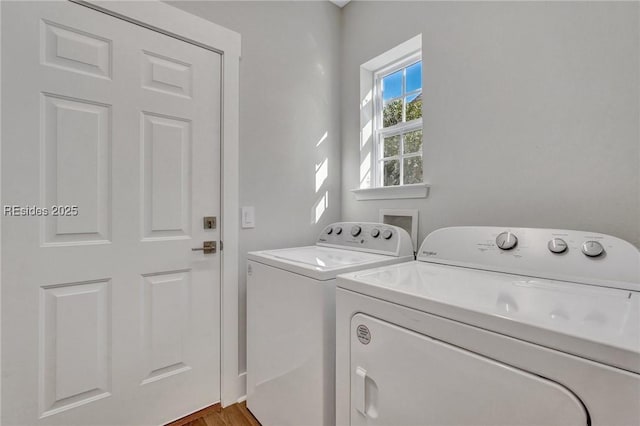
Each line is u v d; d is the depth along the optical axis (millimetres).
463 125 1523
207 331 1595
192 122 1545
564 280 976
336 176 2209
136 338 1390
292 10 1963
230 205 1657
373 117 2166
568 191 1189
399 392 819
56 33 1208
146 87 1413
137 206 1394
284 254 1569
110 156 1325
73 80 1242
